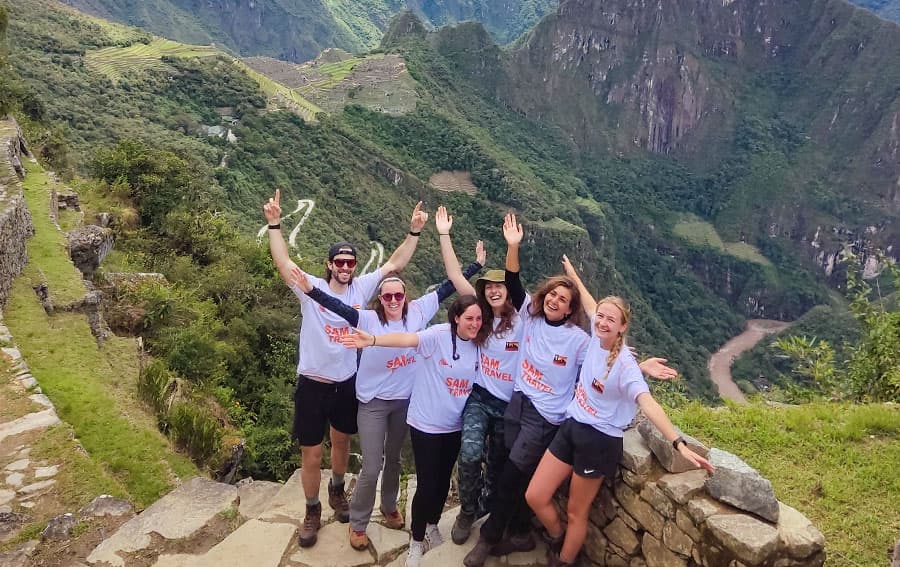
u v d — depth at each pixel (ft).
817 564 11.60
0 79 95.04
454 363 15.16
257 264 93.86
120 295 52.47
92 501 19.49
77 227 63.52
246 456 45.14
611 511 14.83
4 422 24.80
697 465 12.38
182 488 18.33
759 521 11.74
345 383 16.22
